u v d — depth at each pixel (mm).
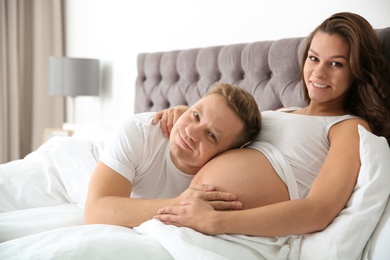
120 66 3543
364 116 1418
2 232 1355
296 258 1111
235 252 1048
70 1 4168
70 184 1729
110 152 1362
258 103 2127
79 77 3529
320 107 1479
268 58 2090
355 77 1405
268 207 1094
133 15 3373
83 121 4062
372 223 1100
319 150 1297
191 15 2850
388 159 1145
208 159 1326
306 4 2160
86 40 3963
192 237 1036
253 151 1294
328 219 1111
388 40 1501
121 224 1204
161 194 1439
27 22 4316
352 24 1366
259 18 2408
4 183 1709
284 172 1244
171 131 1348
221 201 1142
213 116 1280
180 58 2676
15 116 4195
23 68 4297
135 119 1434
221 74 2412
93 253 958
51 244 998
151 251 1004
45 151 1918
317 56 1412
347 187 1145
